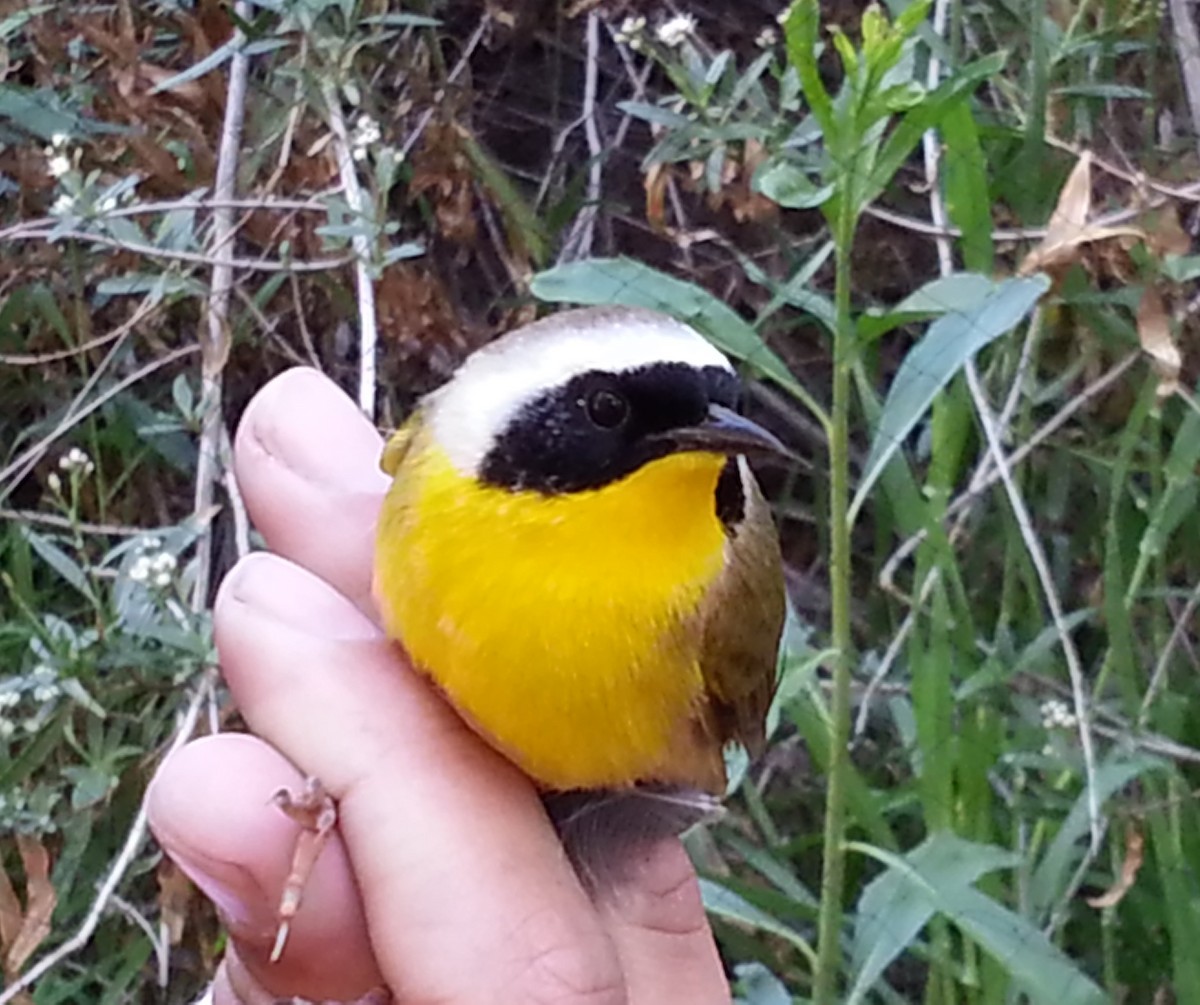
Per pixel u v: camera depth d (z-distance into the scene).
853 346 0.20
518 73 0.36
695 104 0.26
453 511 0.16
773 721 0.22
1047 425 0.28
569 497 0.16
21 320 0.31
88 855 0.27
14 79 0.31
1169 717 0.27
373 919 0.15
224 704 0.26
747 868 0.29
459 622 0.16
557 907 0.15
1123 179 0.29
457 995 0.15
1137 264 0.27
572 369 0.17
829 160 0.22
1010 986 0.24
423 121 0.32
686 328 0.17
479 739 0.16
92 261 0.30
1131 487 0.29
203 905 0.28
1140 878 0.27
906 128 0.20
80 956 0.29
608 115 0.35
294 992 0.16
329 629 0.16
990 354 0.31
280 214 0.29
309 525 0.19
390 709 0.16
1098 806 0.24
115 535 0.29
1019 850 0.25
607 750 0.17
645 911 0.18
